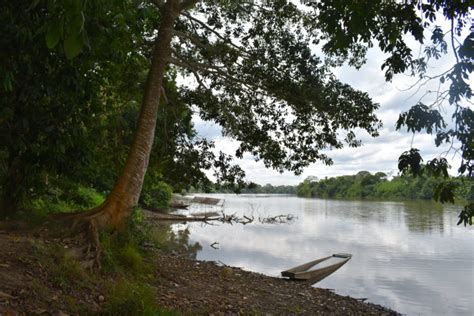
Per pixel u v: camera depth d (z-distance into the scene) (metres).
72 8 1.84
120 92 14.52
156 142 14.41
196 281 9.18
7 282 5.39
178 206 48.44
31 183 9.20
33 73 6.93
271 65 13.02
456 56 4.40
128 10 7.80
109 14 7.27
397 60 5.48
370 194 109.62
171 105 14.45
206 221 33.88
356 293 13.45
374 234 29.00
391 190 101.31
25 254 6.37
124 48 9.07
